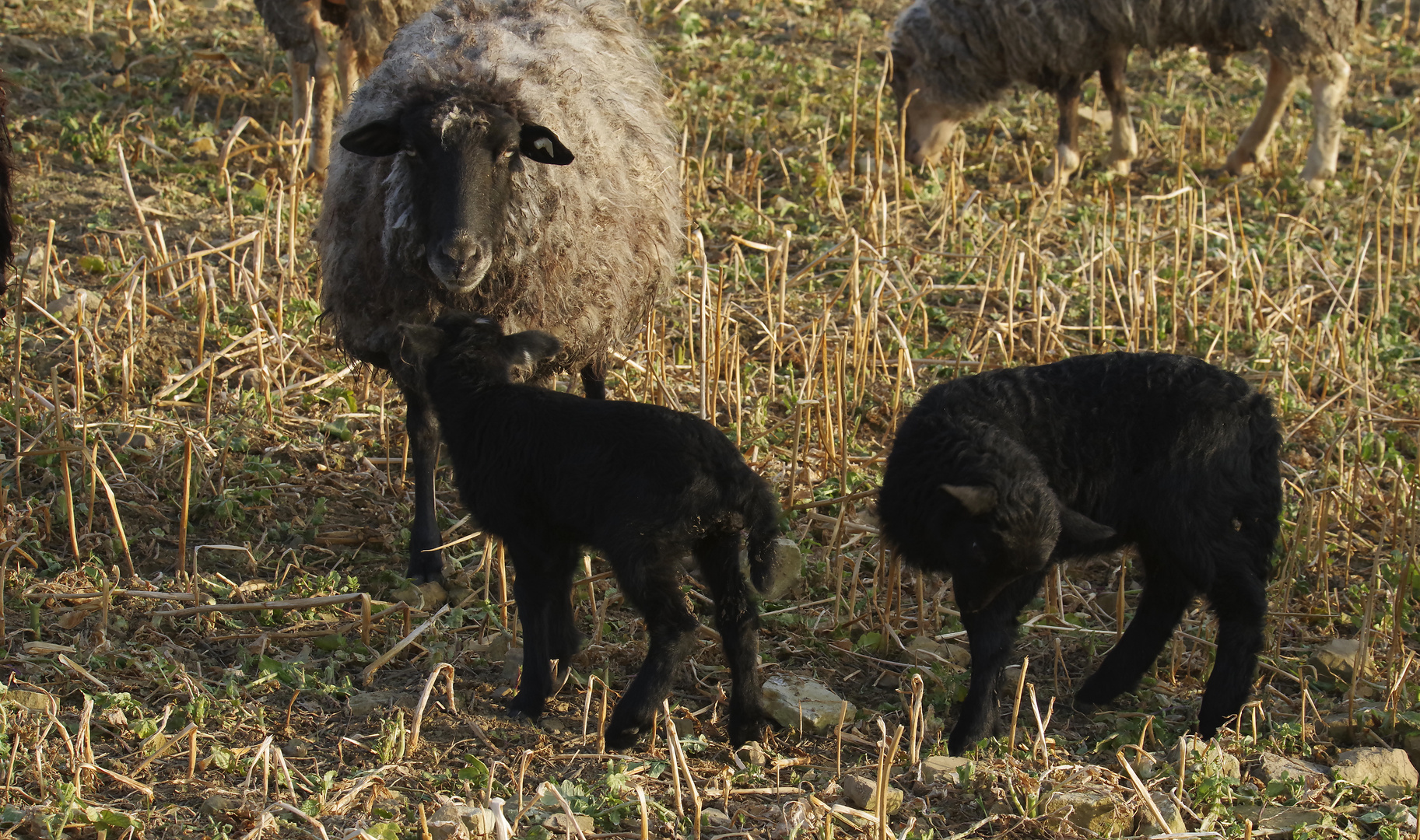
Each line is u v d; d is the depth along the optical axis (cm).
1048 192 1266
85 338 909
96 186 1153
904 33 1313
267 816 469
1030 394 603
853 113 1275
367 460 832
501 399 583
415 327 599
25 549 709
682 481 534
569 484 554
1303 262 1167
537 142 686
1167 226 1212
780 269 1084
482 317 627
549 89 731
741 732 569
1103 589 757
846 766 557
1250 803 521
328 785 504
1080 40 1241
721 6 1639
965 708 572
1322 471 837
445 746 559
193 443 807
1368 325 1025
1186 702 643
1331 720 604
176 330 962
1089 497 602
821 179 1243
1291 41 1241
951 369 977
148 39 1429
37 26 1424
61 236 1070
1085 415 599
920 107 1334
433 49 739
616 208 761
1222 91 1530
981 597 549
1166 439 586
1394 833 495
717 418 909
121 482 774
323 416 892
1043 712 630
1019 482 542
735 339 888
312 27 1135
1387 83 1555
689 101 1374
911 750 550
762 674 647
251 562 715
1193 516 582
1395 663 641
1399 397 964
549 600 584
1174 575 607
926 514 575
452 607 693
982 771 526
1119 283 1118
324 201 762
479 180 664
